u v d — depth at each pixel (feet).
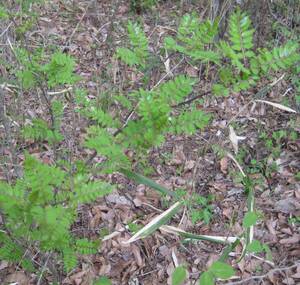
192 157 12.72
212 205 11.49
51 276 8.71
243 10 15.65
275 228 10.98
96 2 19.20
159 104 5.52
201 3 18.63
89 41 16.88
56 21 17.93
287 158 13.00
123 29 17.72
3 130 11.47
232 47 5.60
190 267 10.00
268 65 5.63
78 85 14.05
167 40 6.36
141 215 11.11
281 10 17.33
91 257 9.95
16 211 5.39
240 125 13.99
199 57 6.15
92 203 11.02
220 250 10.28
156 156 12.55
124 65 14.33
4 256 6.85
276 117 14.30
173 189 11.84
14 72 10.84
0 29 10.64
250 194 8.89
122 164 6.39
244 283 9.64
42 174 5.30
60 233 5.08
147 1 18.72
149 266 10.07
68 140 9.78
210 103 14.34
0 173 10.37
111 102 11.71
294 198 11.71
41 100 12.11
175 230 8.41
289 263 10.12
